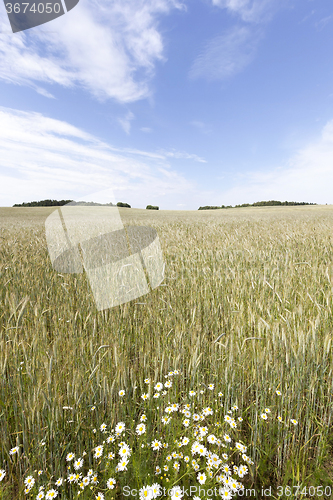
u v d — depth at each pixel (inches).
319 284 125.6
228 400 73.0
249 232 373.7
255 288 129.5
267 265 158.4
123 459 54.6
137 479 53.8
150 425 68.4
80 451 60.3
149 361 85.1
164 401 71.9
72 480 53.3
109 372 74.4
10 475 58.1
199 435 60.9
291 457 61.8
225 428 66.7
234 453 63.7
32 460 57.1
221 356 84.3
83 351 82.0
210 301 131.6
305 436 66.1
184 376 86.7
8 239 265.6
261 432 67.8
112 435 62.8
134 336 106.7
